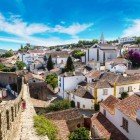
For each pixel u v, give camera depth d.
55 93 77.56
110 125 34.12
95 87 59.56
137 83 62.94
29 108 32.97
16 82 75.75
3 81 82.19
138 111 26.95
